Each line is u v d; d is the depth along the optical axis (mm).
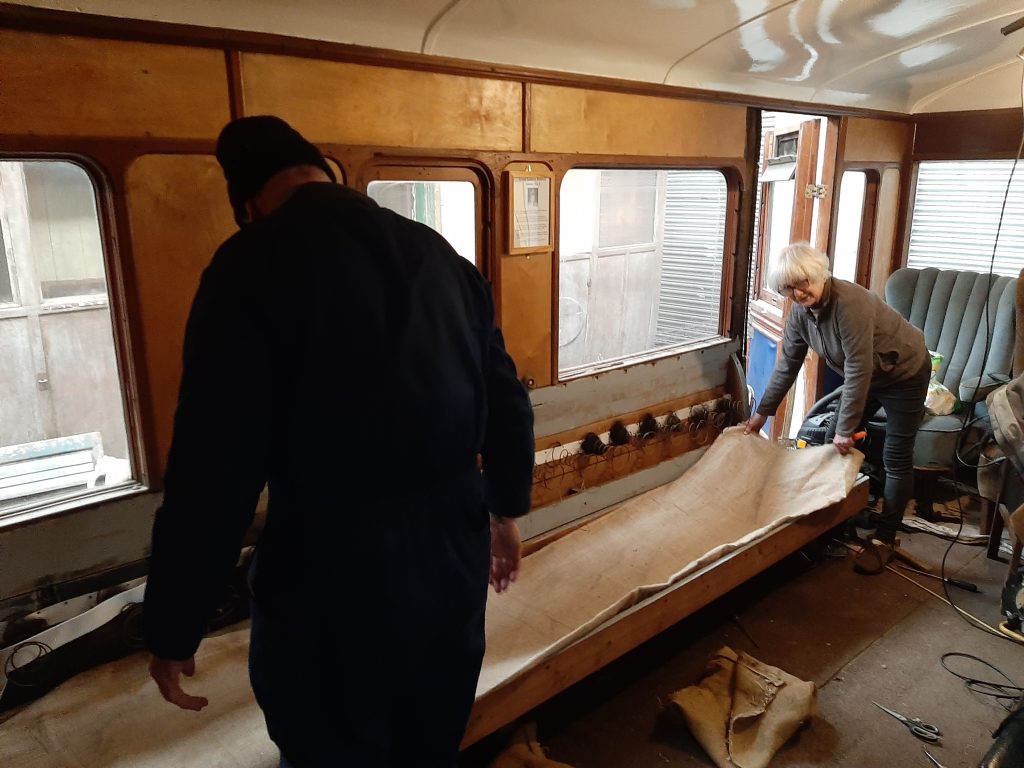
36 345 2949
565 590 2537
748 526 3035
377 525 1150
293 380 1073
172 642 1053
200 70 1906
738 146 3508
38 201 2850
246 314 1043
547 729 2348
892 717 2381
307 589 1155
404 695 1278
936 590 3139
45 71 1688
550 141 2742
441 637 1268
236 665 2002
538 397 2930
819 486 3078
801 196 4320
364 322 1097
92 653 1948
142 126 1847
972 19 3135
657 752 2258
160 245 1941
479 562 1308
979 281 4059
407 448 1141
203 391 1022
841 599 3080
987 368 3932
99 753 1694
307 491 1120
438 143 2422
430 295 1173
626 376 3264
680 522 3029
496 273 2697
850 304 2951
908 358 3201
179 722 1794
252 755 1695
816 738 2293
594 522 2967
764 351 5109
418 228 1242
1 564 1829
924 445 3742
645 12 2441
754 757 2160
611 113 2920
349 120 2201
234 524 1033
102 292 3043
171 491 1021
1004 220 4305
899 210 4680
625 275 4465
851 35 3041
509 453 1389
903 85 4051
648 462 3469
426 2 2092
